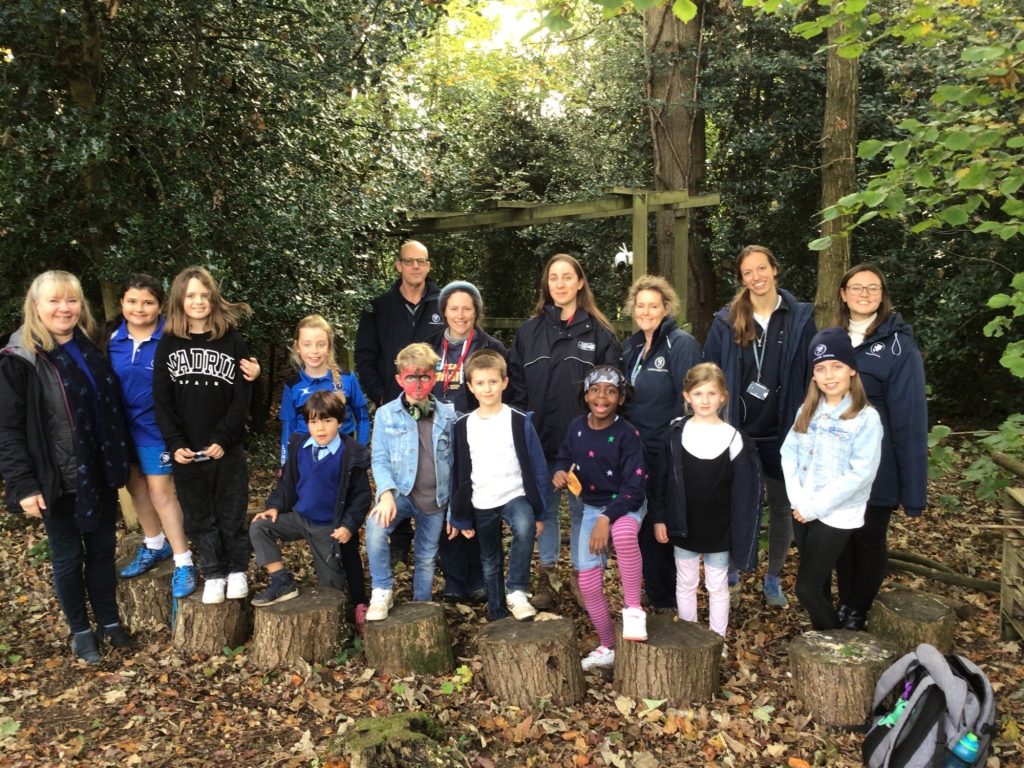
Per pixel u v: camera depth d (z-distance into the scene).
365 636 3.84
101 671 3.96
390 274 8.54
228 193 5.99
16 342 3.67
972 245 9.41
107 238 5.68
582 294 4.32
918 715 3.04
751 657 4.06
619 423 3.76
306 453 4.11
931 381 10.64
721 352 4.22
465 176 9.36
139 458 4.13
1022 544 4.19
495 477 3.92
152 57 5.73
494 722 3.44
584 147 12.45
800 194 10.54
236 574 4.14
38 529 6.25
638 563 3.60
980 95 3.92
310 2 5.62
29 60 4.98
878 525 3.84
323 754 3.22
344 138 6.62
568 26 2.98
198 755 3.28
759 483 3.73
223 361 3.96
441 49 12.18
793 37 10.12
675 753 3.26
